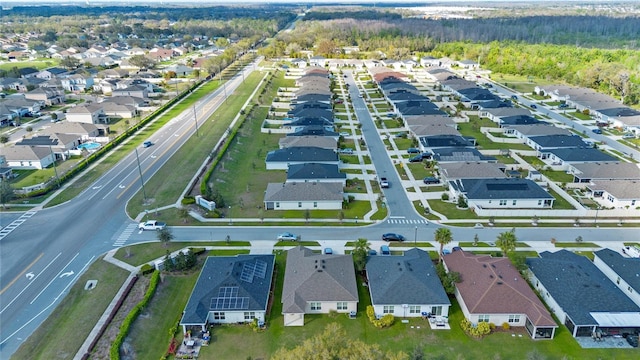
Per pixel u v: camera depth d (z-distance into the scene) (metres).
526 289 61.56
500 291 59.97
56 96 177.88
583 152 113.81
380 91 196.88
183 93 185.88
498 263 66.69
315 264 65.94
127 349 53.91
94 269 70.25
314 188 92.38
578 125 149.00
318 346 43.75
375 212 89.88
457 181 98.44
